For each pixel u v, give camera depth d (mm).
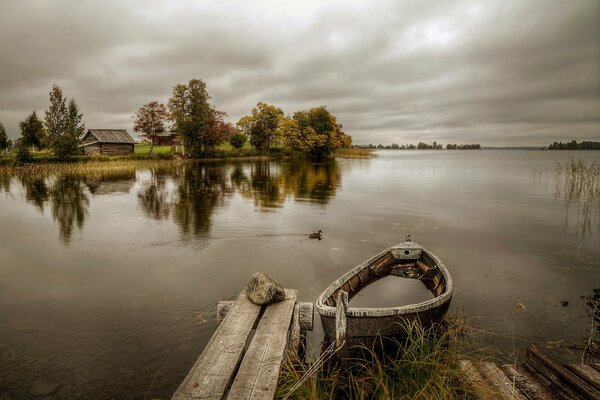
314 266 9781
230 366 4230
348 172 42531
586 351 5734
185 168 45531
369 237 12945
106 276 9031
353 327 5250
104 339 6059
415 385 4301
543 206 19547
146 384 4914
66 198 21734
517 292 8195
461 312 7156
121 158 55594
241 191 25000
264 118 77375
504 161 88812
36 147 60656
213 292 8023
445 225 14930
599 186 25953
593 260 10516
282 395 3984
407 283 7719
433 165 64188
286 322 5227
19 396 4656
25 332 6309
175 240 12375
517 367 4934
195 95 60969
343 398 4668
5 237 12852
